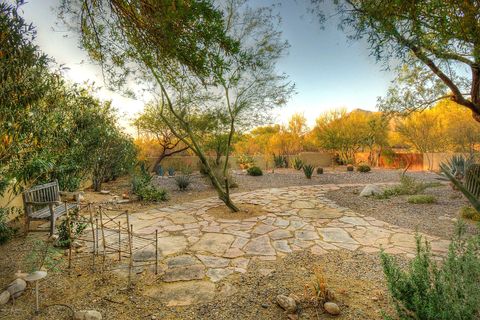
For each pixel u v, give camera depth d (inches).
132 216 249.8
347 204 297.0
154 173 596.7
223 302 107.0
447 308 71.6
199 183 460.8
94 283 121.8
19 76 120.7
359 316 95.1
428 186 370.6
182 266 140.6
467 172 236.1
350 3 71.4
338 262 144.8
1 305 104.0
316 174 587.5
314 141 794.8
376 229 205.5
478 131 588.1
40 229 179.3
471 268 70.9
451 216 235.5
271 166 747.4
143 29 81.2
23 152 173.9
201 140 389.1
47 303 106.3
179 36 73.1
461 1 56.2
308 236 190.1
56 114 217.9
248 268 138.1
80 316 95.1
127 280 124.9
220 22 72.4
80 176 309.4
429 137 665.6
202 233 198.7
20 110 142.7
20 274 115.5
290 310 98.7
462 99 197.8
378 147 744.3
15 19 97.5
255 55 193.5
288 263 144.3
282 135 819.4
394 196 329.4
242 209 273.6
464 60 89.5
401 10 60.9
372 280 122.5
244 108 249.6
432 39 71.6
